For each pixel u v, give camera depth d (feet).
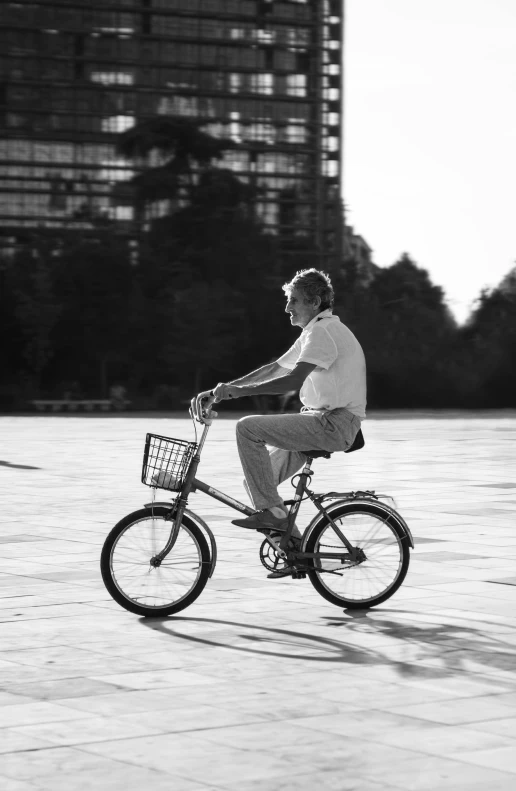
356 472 56.70
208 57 437.58
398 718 14.89
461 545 31.22
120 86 432.25
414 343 267.59
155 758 13.23
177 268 297.94
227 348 272.31
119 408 227.20
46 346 266.77
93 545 31.60
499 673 17.28
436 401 256.73
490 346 265.95
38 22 425.28
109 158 434.71
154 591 21.95
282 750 13.53
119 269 290.15
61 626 20.90
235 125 440.04
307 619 21.45
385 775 12.64
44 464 63.36
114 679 17.01
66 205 432.25
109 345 291.38
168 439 22.08
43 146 430.20
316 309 22.59
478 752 13.46
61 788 12.20
